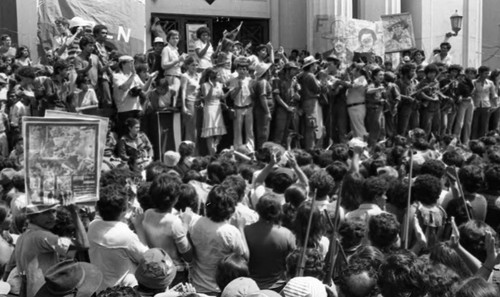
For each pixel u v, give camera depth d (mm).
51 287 4273
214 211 5578
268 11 20344
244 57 13125
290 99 13273
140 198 5957
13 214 6660
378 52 17156
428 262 4195
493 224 6984
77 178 5004
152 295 4797
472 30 21156
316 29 18078
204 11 19547
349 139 13961
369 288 3938
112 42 14773
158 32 17047
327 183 6586
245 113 12867
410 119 14875
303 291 4195
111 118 11570
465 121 15852
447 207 6688
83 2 14531
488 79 16672
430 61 17875
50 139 4914
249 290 4234
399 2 20031
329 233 6090
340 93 14000
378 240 5234
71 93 11055
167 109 12297
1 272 5477
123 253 5172
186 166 9625
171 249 5629
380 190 6344
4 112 11391
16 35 15406
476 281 3650
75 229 5066
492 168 7047
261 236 5641
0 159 8953
